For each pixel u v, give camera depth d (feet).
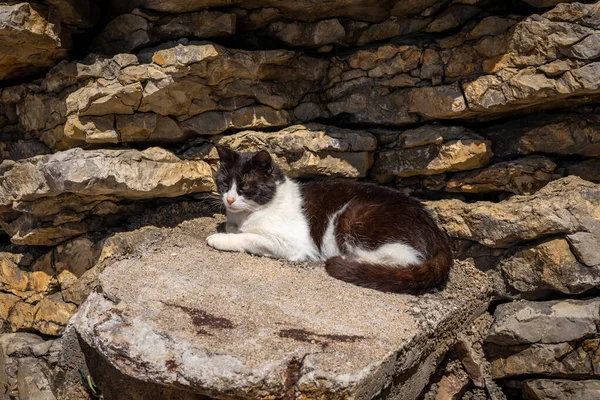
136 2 6.98
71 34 7.04
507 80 6.72
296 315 6.22
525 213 6.73
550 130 6.87
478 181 7.04
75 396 6.76
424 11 6.97
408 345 6.15
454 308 6.55
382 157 7.22
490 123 7.10
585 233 6.63
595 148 6.86
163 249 6.89
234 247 6.87
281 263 6.81
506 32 6.72
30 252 7.34
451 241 7.07
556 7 6.55
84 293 7.11
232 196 6.86
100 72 6.91
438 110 6.93
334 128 7.22
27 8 6.58
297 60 7.18
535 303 6.81
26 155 7.22
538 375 6.78
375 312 6.33
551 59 6.61
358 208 6.87
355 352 5.96
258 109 7.19
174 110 7.06
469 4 6.90
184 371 5.87
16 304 7.34
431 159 7.07
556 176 6.91
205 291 6.38
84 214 7.16
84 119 6.93
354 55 7.13
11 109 7.27
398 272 6.56
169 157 7.11
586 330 6.59
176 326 6.06
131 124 7.00
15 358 7.19
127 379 6.59
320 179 7.32
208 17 6.94
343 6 6.95
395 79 7.06
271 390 5.82
